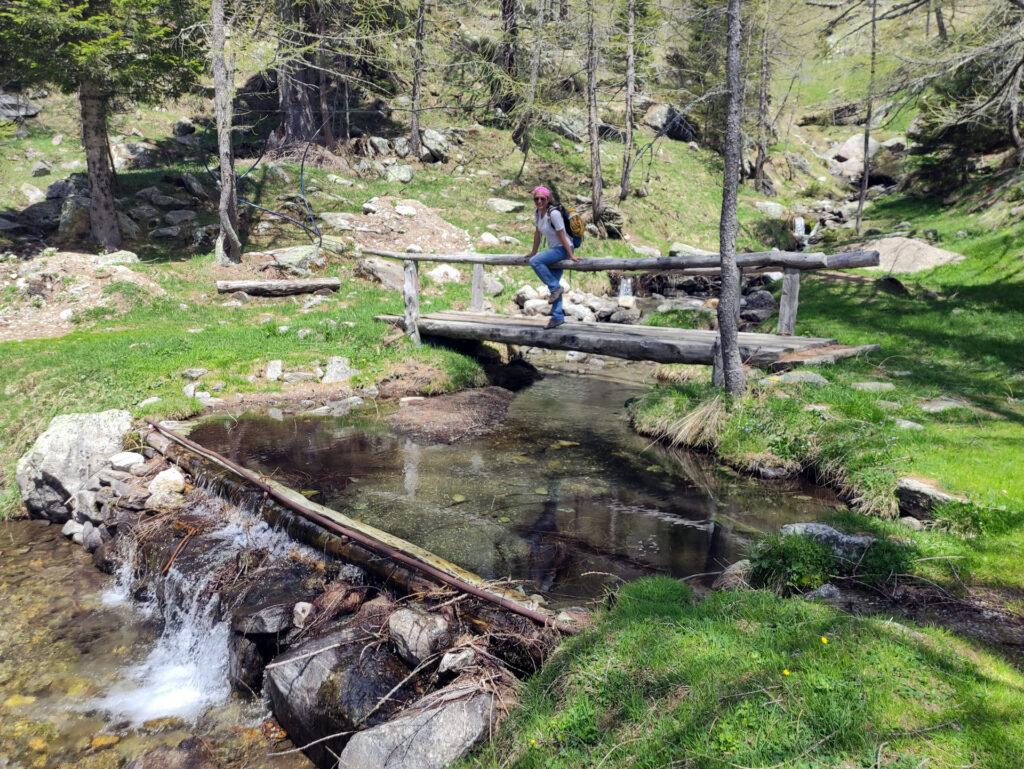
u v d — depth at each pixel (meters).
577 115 31.67
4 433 8.86
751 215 28.78
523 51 27.44
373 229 20.69
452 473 7.16
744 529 5.63
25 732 4.28
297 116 24.47
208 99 28.45
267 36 18.56
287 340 12.13
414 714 3.43
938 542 4.39
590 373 13.15
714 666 3.03
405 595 4.46
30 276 14.34
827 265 6.93
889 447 6.13
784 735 2.59
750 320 14.22
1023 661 3.12
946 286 15.05
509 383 11.99
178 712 4.48
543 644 3.68
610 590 4.51
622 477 7.03
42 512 7.61
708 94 7.08
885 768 2.39
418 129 27.12
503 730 3.21
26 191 20.06
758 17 13.18
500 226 23.28
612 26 22.48
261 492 6.15
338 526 5.20
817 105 41.03
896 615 3.62
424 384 10.81
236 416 9.23
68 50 14.81
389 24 23.80
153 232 18.50
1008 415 7.03
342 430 8.75
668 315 14.54
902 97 13.80
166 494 6.71
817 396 7.54
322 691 3.92
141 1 15.70
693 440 7.86
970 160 25.19
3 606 5.77
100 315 13.38
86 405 9.07
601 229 24.20
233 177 17.47
